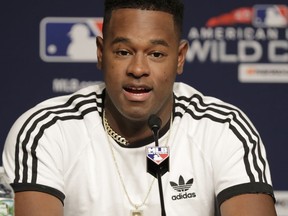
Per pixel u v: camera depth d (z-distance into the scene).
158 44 6.84
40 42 12.09
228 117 7.63
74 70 12.09
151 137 7.40
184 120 7.65
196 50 12.00
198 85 12.00
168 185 7.36
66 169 7.34
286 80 12.02
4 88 12.09
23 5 12.09
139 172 7.40
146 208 7.34
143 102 6.90
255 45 12.02
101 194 7.32
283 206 12.02
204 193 7.40
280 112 12.05
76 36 12.09
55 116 7.50
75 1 12.09
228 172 7.25
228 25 12.02
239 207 6.96
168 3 6.93
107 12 7.02
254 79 12.02
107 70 6.98
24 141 7.23
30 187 6.93
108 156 7.43
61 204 7.00
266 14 11.99
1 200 5.97
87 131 7.50
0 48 12.09
